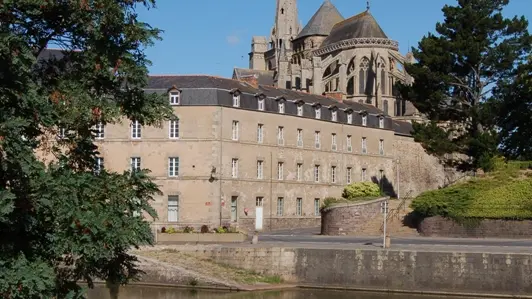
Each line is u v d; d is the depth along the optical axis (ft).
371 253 144.97
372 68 371.76
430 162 326.03
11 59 63.31
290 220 262.67
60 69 78.13
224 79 250.16
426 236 189.26
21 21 69.62
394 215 207.00
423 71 223.71
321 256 148.77
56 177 67.46
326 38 424.46
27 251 66.85
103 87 78.64
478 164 209.05
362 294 140.67
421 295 138.92
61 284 74.08
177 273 151.64
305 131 271.08
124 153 237.45
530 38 223.71
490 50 221.46
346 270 146.41
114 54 75.72
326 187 278.26
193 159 236.02
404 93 233.55
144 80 77.87
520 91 217.15
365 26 382.22
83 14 73.87
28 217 64.23
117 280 80.07
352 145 290.97
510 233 178.40
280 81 406.21
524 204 179.52
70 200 66.90
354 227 206.39
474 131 221.66
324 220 213.25
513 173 201.16
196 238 178.60
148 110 80.38
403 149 316.81
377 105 357.82
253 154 249.96
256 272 153.38
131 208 73.77
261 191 252.21
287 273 151.43
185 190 235.61
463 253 138.31
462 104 227.81
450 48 222.48
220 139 236.84
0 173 62.95
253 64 588.09
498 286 135.23
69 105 73.82
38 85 71.77
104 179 73.31
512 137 232.53
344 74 369.71
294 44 474.08
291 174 264.72
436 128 218.79
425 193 197.47
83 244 67.87
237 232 182.09
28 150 63.00
